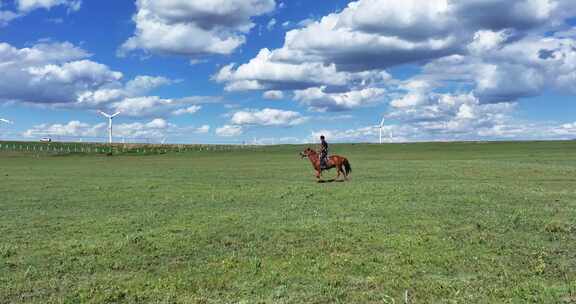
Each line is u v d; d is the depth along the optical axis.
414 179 41.84
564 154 81.12
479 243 16.94
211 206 27.17
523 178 41.19
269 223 21.09
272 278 13.47
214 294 12.43
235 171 56.34
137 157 106.62
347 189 33.31
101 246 17.20
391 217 21.92
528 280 13.00
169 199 30.38
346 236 18.05
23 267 15.07
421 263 14.57
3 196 33.00
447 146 135.88
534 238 17.64
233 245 17.41
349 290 12.50
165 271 14.45
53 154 118.12
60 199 31.22
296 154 109.56
